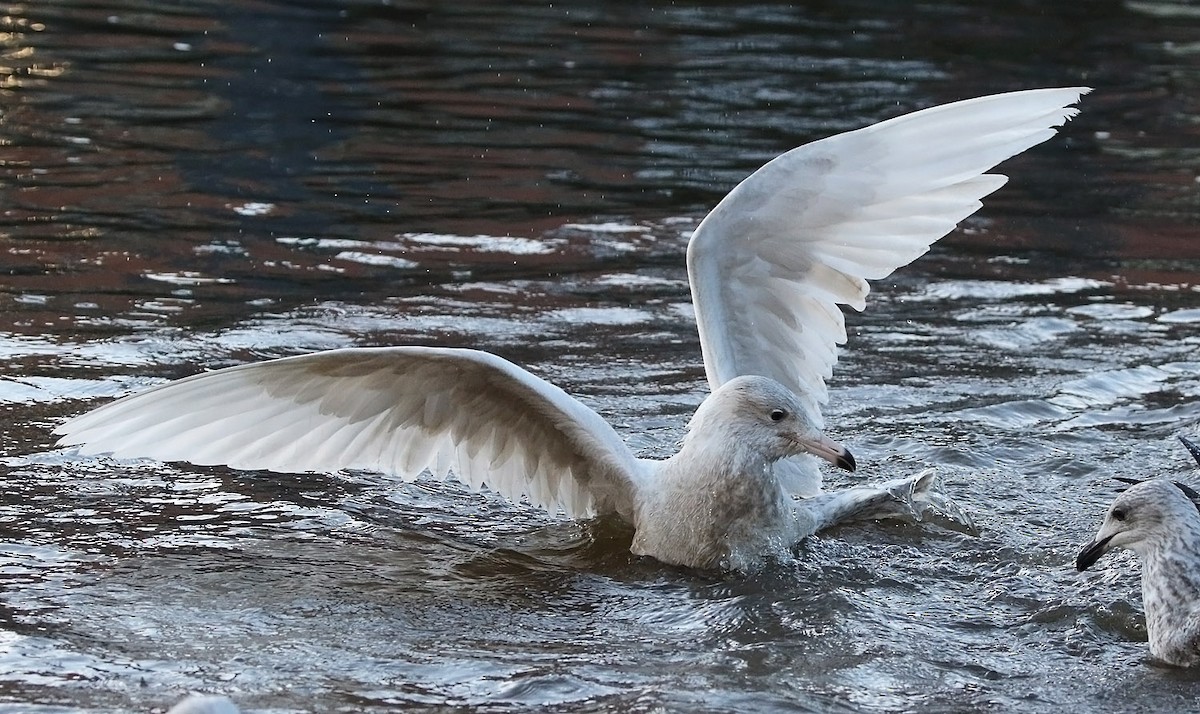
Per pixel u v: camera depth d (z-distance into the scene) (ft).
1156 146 79.77
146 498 37.47
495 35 99.04
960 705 27.96
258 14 100.01
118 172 66.95
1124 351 50.24
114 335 47.93
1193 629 29.35
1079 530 36.81
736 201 36.96
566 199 66.95
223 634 30.37
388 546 35.65
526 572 34.37
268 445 34.65
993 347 50.62
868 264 37.83
